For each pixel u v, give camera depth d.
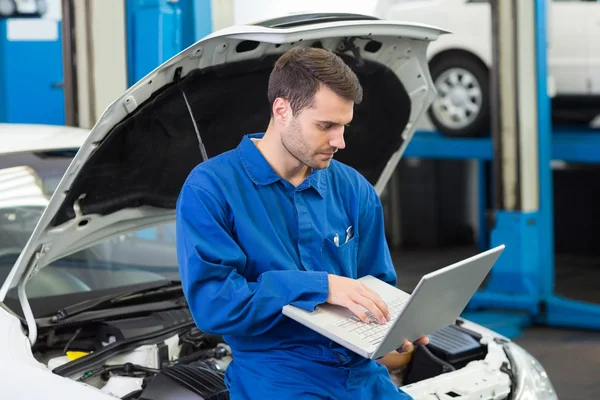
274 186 2.29
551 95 6.27
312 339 2.28
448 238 8.84
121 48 5.37
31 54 6.61
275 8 6.55
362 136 3.06
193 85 2.53
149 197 2.83
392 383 2.47
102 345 2.99
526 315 6.16
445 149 7.11
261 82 2.70
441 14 7.48
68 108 5.46
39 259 2.67
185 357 2.88
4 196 3.15
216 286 2.13
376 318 2.15
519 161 5.96
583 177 7.99
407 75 2.94
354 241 2.43
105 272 3.41
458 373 2.71
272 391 2.25
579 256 7.99
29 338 2.66
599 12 7.16
